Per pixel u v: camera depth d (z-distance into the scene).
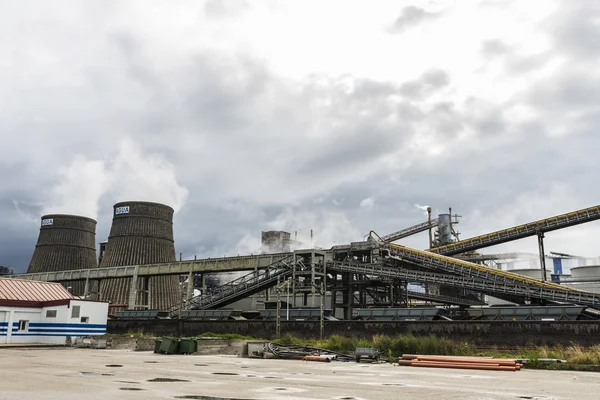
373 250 73.25
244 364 27.95
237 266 85.00
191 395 14.00
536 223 73.19
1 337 50.81
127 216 122.62
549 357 30.73
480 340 44.25
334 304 76.06
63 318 53.50
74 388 15.04
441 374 22.48
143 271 98.38
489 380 19.72
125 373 20.92
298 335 54.94
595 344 39.44
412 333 47.75
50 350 41.97
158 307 115.00
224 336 54.25
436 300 81.31
